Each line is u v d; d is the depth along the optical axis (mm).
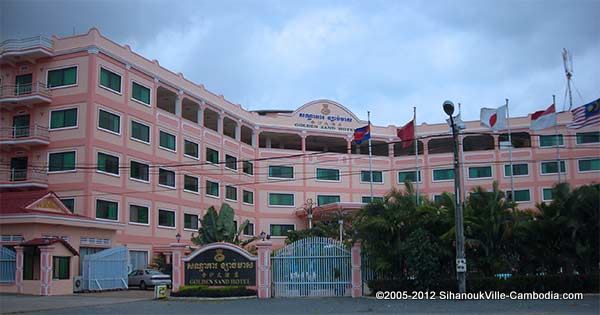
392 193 29547
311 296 29781
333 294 29797
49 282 34219
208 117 63625
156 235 50094
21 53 45156
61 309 25094
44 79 45688
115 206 45719
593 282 26609
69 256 36125
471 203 29359
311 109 69750
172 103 58594
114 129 46375
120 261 40938
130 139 47969
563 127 65188
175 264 31188
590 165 64000
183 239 53625
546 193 64875
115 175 45906
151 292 37688
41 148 44844
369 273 29344
